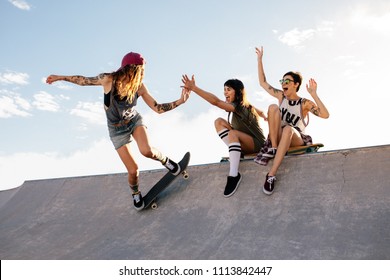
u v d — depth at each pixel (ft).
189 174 18.06
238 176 15.98
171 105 15.64
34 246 17.28
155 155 15.99
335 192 13.97
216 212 15.48
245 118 16.08
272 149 15.55
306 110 16.02
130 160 15.83
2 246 17.87
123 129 15.46
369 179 13.80
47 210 20.59
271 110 15.38
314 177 14.85
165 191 17.85
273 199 14.82
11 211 21.99
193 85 15.33
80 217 18.85
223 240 13.91
